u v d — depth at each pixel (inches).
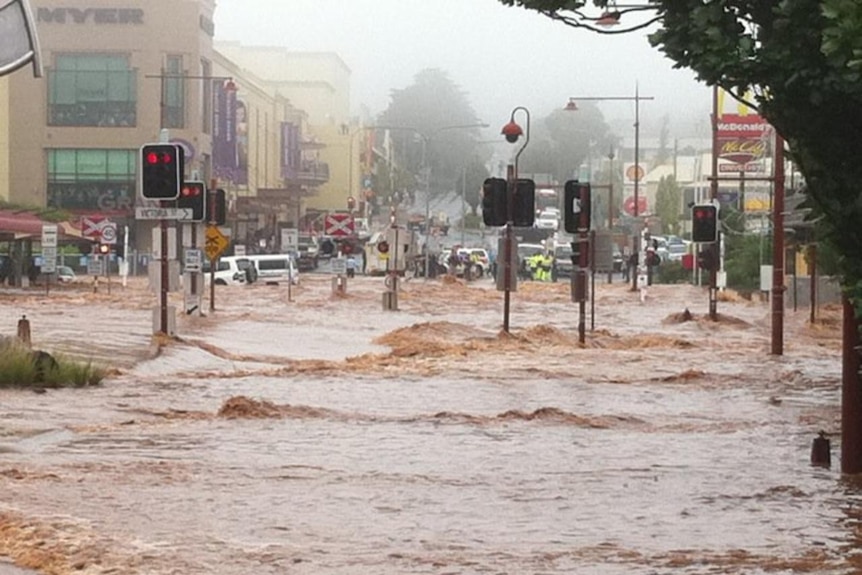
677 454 1103.6
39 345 1951.3
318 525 786.2
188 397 1480.1
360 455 1072.8
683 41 803.4
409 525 792.3
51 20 6796.3
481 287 5502.0
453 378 1761.8
